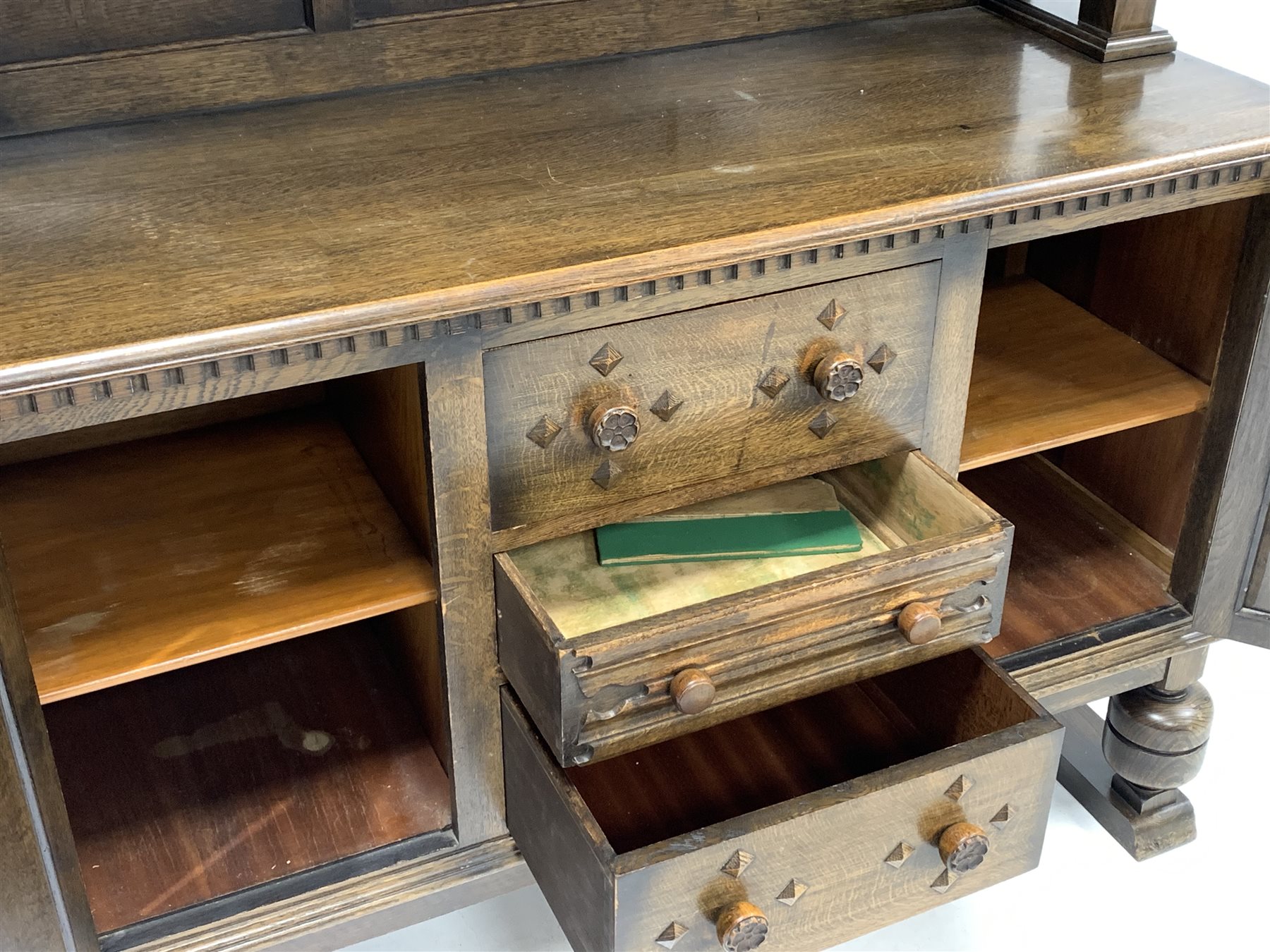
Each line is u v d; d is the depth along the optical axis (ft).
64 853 3.89
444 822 4.62
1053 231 4.21
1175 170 4.16
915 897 4.27
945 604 4.13
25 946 3.93
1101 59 4.97
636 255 3.64
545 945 5.40
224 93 4.57
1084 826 5.98
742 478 4.26
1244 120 4.45
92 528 4.48
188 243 3.73
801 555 4.47
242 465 4.81
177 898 4.35
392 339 3.48
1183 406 5.02
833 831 3.90
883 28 5.34
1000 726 4.47
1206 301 5.01
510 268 3.58
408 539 4.38
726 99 4.68
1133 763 5.55
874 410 4.33
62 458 4.87
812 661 4.04
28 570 4.29
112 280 3.53
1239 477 4.93
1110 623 5.26
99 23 4.37
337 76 4.69
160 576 4.25
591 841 3.73
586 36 4.96
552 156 4.25
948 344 4.31
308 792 4.73
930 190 3.96
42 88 4.34
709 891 3.84
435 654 4.41
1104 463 5.81
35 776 3.71
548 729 3.88
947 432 4.52
